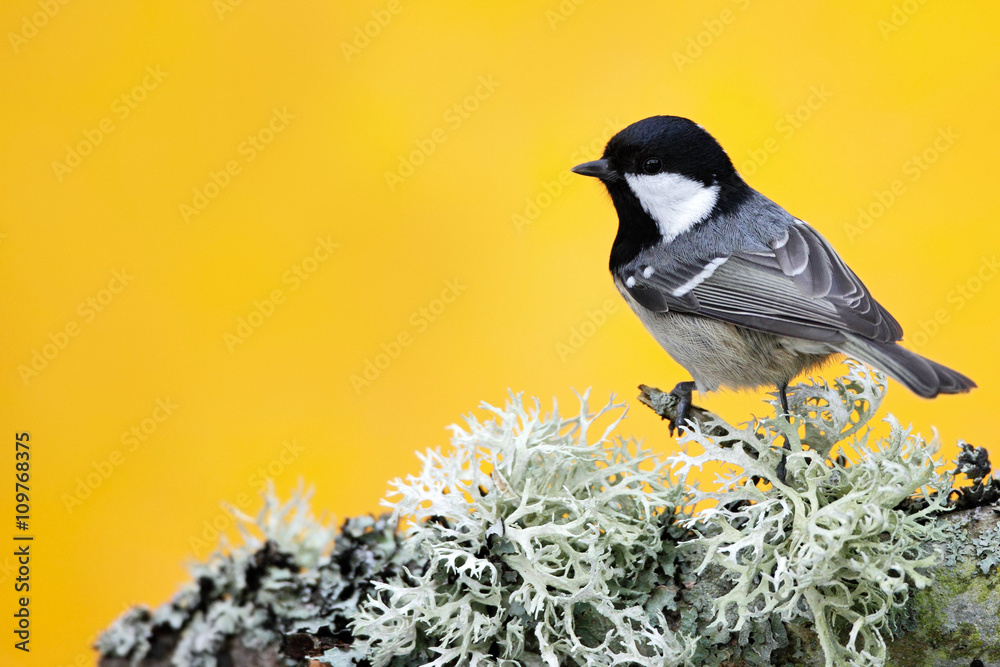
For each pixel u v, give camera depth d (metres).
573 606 4.57
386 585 4.58
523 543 4.46
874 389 4.95
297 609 4.70
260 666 4.60
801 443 4.98
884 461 4.40
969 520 4.54
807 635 4.50
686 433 4.75
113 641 4.61
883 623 4.34
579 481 4.88
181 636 4.63
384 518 4.98
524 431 4.92
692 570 4.69
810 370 7.04
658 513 4.86
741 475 4.68
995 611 4.34
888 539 4.48
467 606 4.50
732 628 4.53
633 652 4.29
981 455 4.62
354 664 4.55
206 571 4.77
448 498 4.70
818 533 4.34
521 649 4.50
